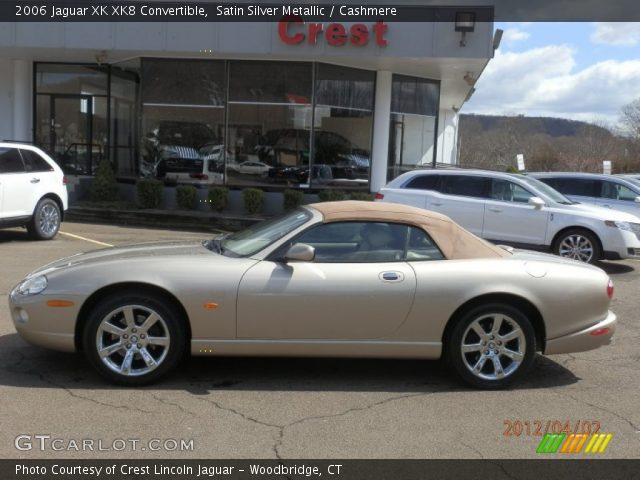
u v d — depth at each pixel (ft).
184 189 53.78
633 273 37.50
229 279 16.14
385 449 13.30
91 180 58.95
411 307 16.39
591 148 179.63
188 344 16.60
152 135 56.24
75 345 16.30
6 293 25.57
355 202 18.24
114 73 60.34
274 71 54.39
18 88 60.80
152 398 15.58
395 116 58.65
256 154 55.42
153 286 16.08
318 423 14.47
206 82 55.16
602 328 17.38
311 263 16.55
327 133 55.42
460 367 16.78
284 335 16.35
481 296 16.67
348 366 18.56
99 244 39.83
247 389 16.44
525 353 16.88
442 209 38.01
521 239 36.99
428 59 50.75
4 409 14.66
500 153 185.47
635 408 16.06
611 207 45.34
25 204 38.19
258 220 51.70
